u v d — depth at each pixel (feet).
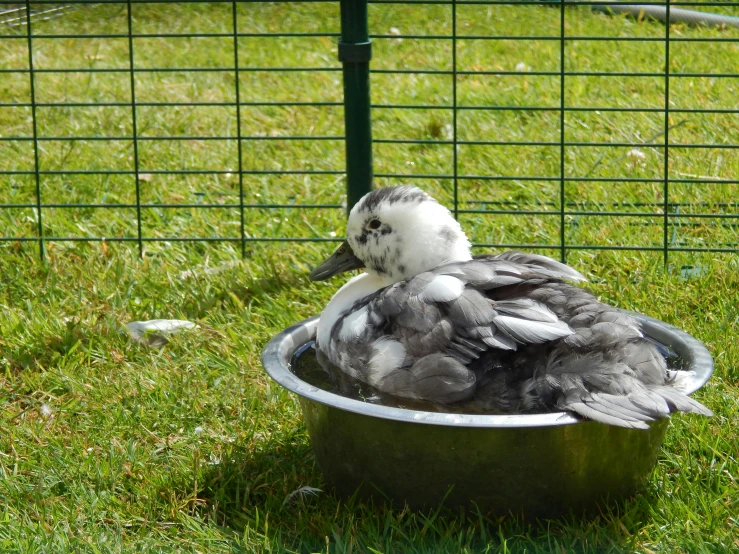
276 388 4.98
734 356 5.05
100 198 6.29
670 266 5.63
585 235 5.85
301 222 6.09
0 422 4.87
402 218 4.79
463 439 4.19
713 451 4.58
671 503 4.41
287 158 6.68
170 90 7.72
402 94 7.44
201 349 5.24
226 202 6.31
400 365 4.43
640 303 5.40
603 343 4.28
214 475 4.60
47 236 6.04
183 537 4.40
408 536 4.30
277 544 4.30
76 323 5.35
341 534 4.32
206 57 8.54
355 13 5.40
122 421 4.86
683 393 4.22
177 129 7.01
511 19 9.21
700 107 6.90
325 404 4.21
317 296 5.56
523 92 7.32
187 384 5.02
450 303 4.38
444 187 6.36
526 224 5.99
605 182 6.22
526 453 4.20
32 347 5.23
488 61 8.10
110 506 4.50
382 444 4.26
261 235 6.01
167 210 6.23
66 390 5.06
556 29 8.85
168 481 4.57
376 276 4.85
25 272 5.72
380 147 6.74
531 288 4.45
